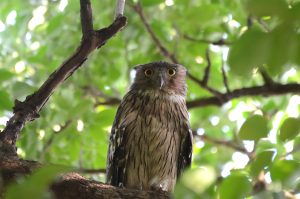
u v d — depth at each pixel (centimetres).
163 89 1099
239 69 370
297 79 1596
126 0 1288
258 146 698
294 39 361
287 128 561
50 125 1130
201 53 1455
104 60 1467
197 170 488
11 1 1609
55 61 1397
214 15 1238
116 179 1036
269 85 1279
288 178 544
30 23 1594
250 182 517
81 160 1202
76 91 1427
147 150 1032
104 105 1455
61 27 1402
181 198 470
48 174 388
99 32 696
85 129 1179
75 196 595
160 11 1339
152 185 1038
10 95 1079
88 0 701
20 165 567
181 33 1398
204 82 1317
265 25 456
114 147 1036
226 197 509
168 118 1052
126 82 1600
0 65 1481
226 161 1405
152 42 1402
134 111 1051
